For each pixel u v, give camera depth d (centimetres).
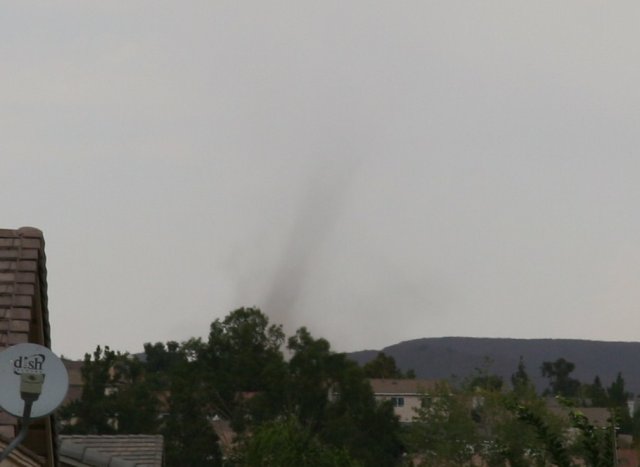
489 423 16175
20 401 2386
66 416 19300
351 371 18650
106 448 5338
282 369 18550
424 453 16925
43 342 2808
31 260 2683
